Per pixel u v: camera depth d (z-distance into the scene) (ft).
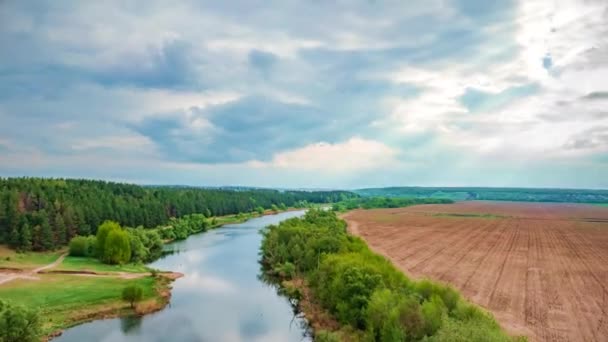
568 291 223.30
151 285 272.31
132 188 650.02
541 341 156.56
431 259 315.37
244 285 285.64
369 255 249.14
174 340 188.85
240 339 190.60
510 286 233.76
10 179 518.78
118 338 190.29
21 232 366.84
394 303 159.63
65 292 243.60
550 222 610.24
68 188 538.47
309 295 238.68
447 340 128.06
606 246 377.50
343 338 169.27
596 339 158.51
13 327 155.22
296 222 410.31
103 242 348.79
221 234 545.44
